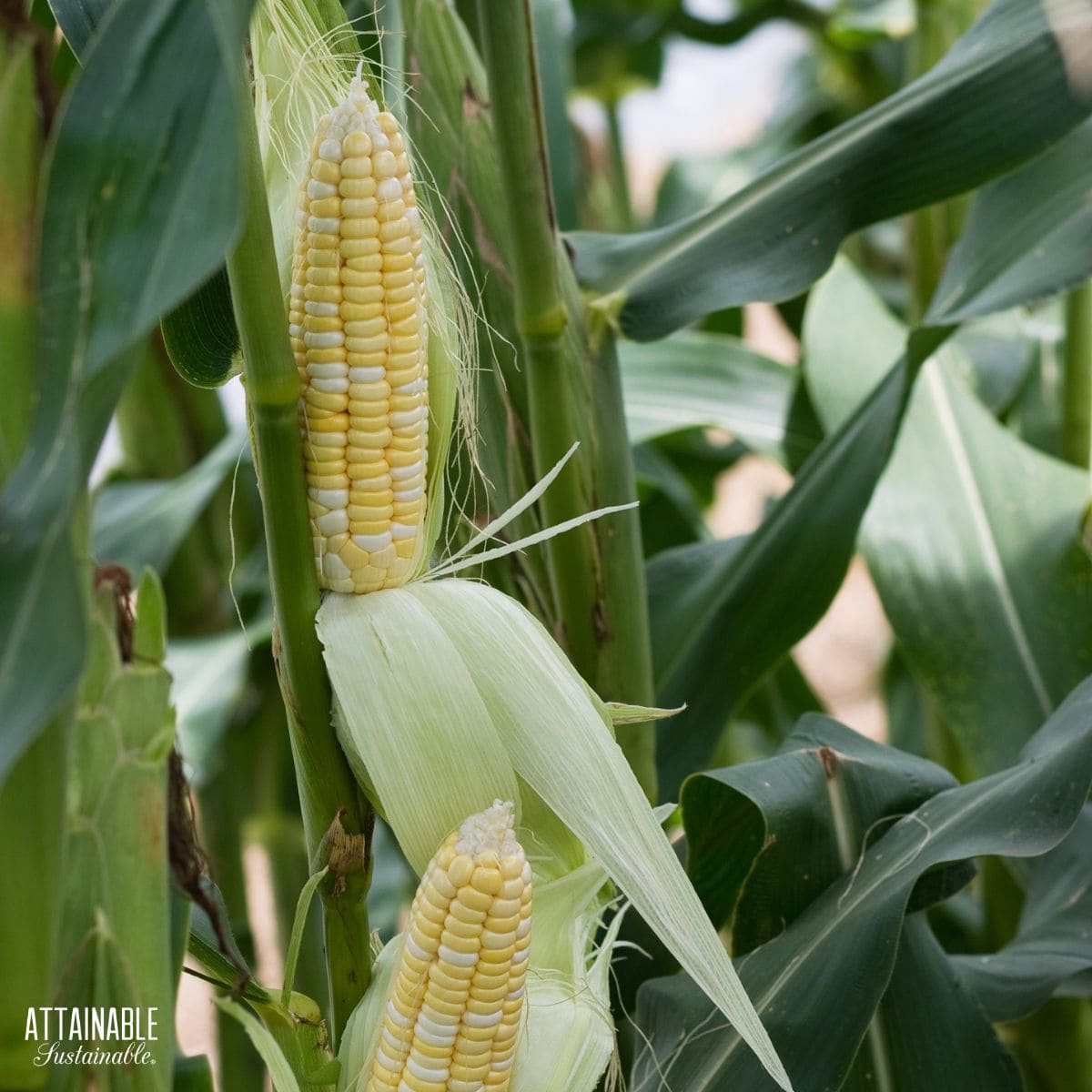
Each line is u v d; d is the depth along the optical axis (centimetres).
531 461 138
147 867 102
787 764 134
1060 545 163
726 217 146
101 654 101
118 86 96
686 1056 126
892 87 274
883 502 171
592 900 121
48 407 94
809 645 474
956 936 190
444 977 108
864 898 127
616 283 144
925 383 184
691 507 221
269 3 116
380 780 110
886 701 265
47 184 96
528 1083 113
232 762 210
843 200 145
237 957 107
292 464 108
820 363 192
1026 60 142
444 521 137
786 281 144
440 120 137
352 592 112
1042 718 153
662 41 318
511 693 112
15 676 92
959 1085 128
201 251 94
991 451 174
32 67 96
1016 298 144
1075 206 146
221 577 219
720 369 210
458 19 139
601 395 140
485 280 138
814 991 125
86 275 95
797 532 151
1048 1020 159
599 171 336
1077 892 143
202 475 197
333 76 119
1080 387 182
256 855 312
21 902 98
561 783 111
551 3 192
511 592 138
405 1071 110
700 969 110
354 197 107
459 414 126
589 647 137
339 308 108
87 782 102
